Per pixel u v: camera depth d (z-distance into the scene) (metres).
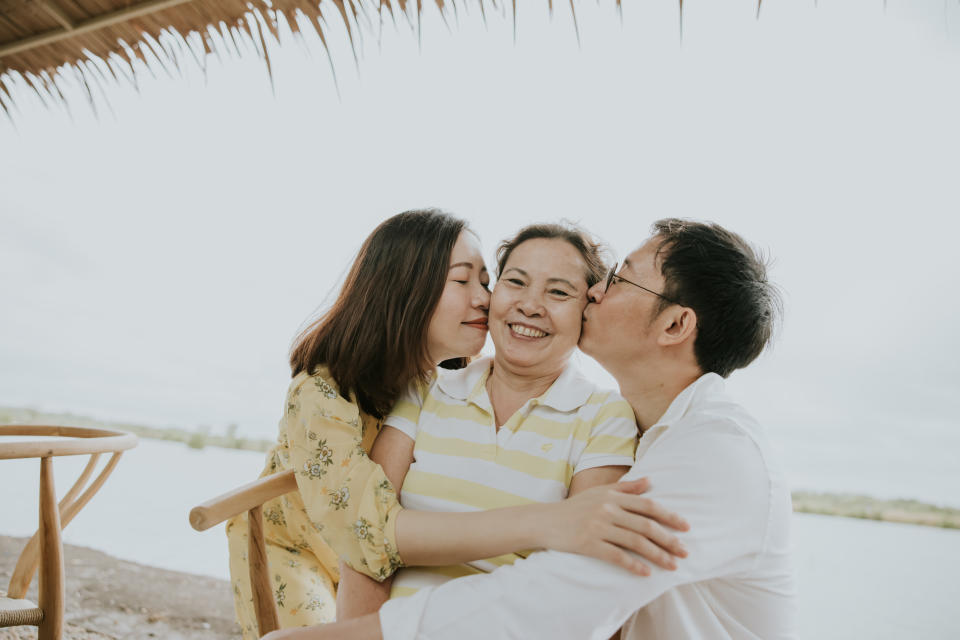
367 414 1.50
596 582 0.91
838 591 4.08
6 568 3.12
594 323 1.29
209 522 1.16
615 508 0.93
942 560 5.05
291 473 1.37
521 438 1.33
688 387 1.19
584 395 1.38
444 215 1.52
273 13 1.96
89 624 2.62
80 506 1.90
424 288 1.42
